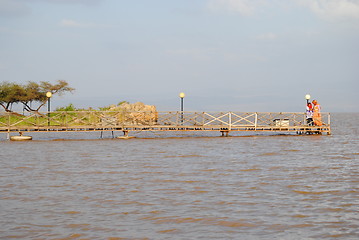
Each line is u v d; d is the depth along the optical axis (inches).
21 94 2514.8
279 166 921.5
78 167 904.3
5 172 839.7
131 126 1620.3
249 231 481.4
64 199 618.8
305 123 1908.2
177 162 980.6
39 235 466.6
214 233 475.2
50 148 1293.1
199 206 581.0
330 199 620.1
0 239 452.8
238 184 722.2
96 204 592.1
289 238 459.8
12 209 565.0
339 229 488.4
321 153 1162.0
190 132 2079.2
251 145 1382.9
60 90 2620.6
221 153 1157.7
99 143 1462.8
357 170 868.6
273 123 1815.9
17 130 1587.1
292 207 576.7
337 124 3368.6
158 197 630.5
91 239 457.1
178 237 463.2
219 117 1715.1
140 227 495.2
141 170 865.5
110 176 796.6
